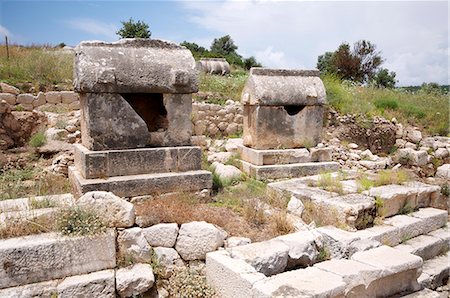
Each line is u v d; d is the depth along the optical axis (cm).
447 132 1095
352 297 315
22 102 838
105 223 350
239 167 710
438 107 1235
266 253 353
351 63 2039
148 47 511
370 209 455
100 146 476
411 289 358
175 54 521
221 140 888
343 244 389
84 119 496
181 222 404
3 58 1005
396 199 498
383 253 367
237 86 1109
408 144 1031
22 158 674
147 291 345
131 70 479
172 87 504
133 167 488
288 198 509
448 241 480
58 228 336
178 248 375
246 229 424
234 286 317
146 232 373
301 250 376
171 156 509
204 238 372
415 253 438
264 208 475
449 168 820
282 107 687
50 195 439
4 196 491
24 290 306
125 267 349
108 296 324
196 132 902
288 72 711
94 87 458
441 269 428
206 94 1030
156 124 565
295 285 291
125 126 487
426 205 544
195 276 357
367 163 820
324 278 306
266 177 652
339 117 1012
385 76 2130
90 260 334
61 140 733
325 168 696
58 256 322
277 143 692
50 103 875
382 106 1172
